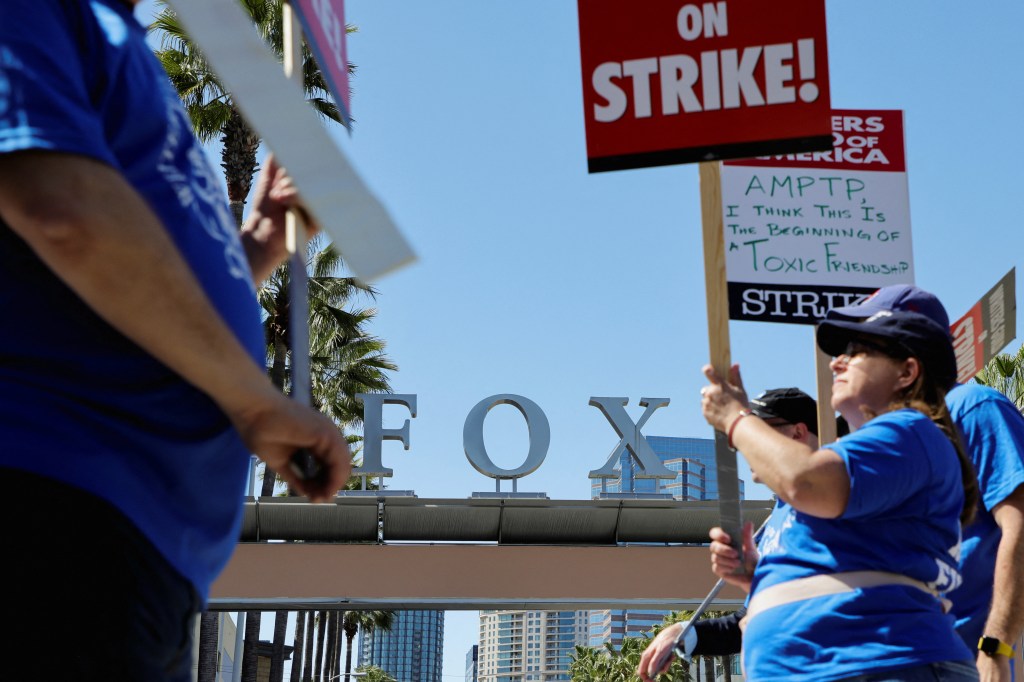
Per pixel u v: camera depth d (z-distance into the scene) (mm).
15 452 1284
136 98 1459
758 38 3035
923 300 3145
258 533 22906
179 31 21531
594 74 3070
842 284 5070
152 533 1380
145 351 1407
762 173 5160
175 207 1490
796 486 2490
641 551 22750
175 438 1437
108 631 1290
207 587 1550
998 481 3490
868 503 2512
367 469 24984
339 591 21984
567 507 22844
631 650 66562
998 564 3410
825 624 2545
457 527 23234
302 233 1692
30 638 1243
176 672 1452
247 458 1621
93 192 1239
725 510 2967
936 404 2834
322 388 34000
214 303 1521
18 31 1286
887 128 5258
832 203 5160
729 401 2732
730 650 3535
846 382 2879
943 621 2584
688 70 3049
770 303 5012
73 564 1278
